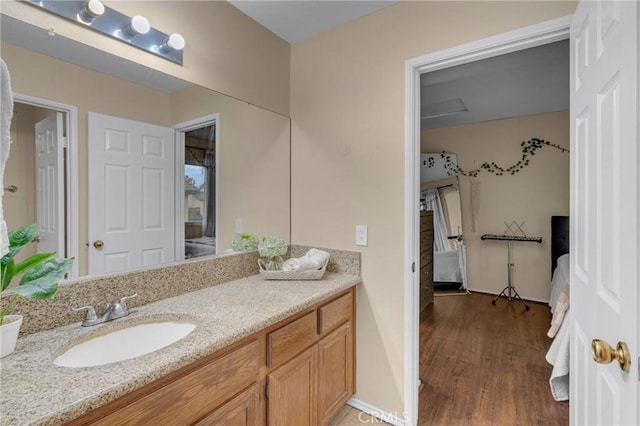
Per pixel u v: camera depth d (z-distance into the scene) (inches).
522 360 99.6
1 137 30.3
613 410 31.8
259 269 76.4
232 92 73.0
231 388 43.9
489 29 59.9
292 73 87.5
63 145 47.8
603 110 35.3
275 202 83.4
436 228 179.2
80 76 49.6
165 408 35.8
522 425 70.8
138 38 56.5
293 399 55.4
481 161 176.9
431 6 65.9
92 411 29.7
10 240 36.9
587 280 41.1
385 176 71.7
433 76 112.3
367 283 74.4
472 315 140.3
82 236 49.4
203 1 66.8
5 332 35.5
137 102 56.8
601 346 30.4
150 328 48.3
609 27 33.4
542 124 161.8
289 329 54.4
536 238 162.2
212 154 69.2
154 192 59.2
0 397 28.4
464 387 85.3
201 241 67.0
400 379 70.3
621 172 30.0
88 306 45.9
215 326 44.8
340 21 77.2
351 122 76.5
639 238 26.5
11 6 43.2
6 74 30.9
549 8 54.6
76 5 49.0
